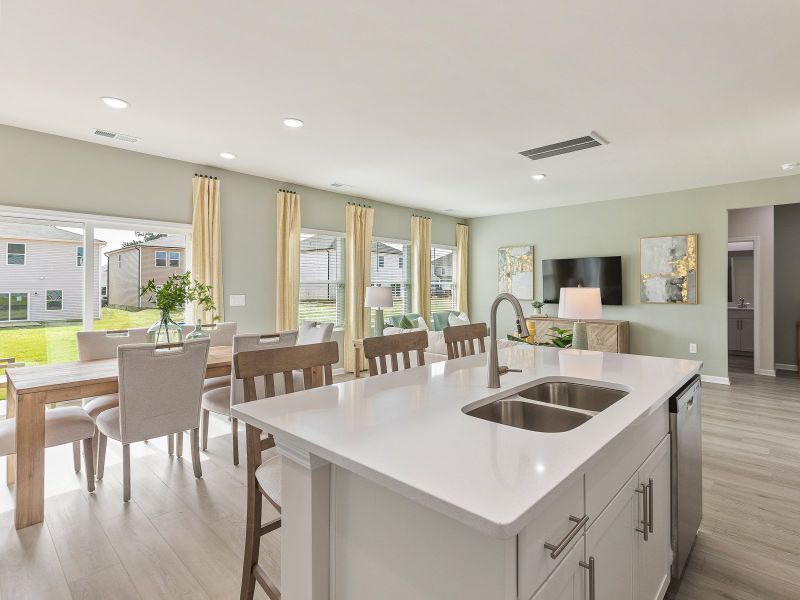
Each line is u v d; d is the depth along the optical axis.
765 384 5.53
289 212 5.43
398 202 6.76
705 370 5.70
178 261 4.70
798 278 6.55
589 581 1.05
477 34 2.29
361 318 6.25
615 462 1.22
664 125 3.54
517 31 2.26
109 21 2.17
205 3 2.04
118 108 3.24
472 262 8.24
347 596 1.12
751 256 7.98
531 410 1.57
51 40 2.34
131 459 3.10
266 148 4.16
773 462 3.07
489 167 4.78
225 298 4.96
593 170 4.89
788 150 4.18
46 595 1.72
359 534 1.08
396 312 7.05
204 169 4.76
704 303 5.70
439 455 0.99
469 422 1.23
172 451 3.16
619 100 3.09
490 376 1.66
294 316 5.48
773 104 3.15
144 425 2.52
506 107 3.20
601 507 1.13
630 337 6.30
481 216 8.02
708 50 2.43
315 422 1.23
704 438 3.55
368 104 3.16
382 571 1.02
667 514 1.70
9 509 2.42
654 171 4.93
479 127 3.59
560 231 7.04
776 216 6.75
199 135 3.81
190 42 2.37
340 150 4.21
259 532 1.55
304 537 1.15
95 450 2.94
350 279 6.14
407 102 3.12
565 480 0.87
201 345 2.68
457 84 2.85
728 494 2.60
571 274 6.80
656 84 2.84
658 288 6.02
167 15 2.13
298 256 5.53
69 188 3.90
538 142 3.95
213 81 2.81
